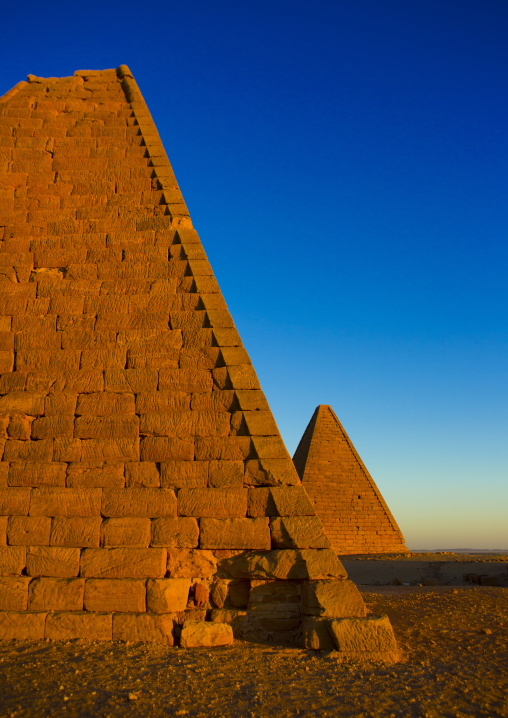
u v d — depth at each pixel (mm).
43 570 8328
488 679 6535
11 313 10383
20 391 9680
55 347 10039
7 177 11656
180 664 6691
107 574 8242
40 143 12062
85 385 9625
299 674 6484
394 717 5355
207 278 10492
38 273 10703
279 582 8281
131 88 13078
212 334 9914
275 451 8906
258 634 8000
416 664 7109
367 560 26031
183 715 5242
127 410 9383
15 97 12836
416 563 24734
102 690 5773
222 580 8367
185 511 8609
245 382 9461
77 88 13133
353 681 6301
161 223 11094
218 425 9172
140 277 10578
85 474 8953
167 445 9062
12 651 7098
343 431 31953
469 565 23906
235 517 8539
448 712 5508
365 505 30125
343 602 7801
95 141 12133
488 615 10664
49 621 7785
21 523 8633
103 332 10094
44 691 5699
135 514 8641
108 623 7770
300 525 8398
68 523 8602
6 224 11219
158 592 7988
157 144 12133
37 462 9094
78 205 11391
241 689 5926
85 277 10633
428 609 11367
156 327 10094
